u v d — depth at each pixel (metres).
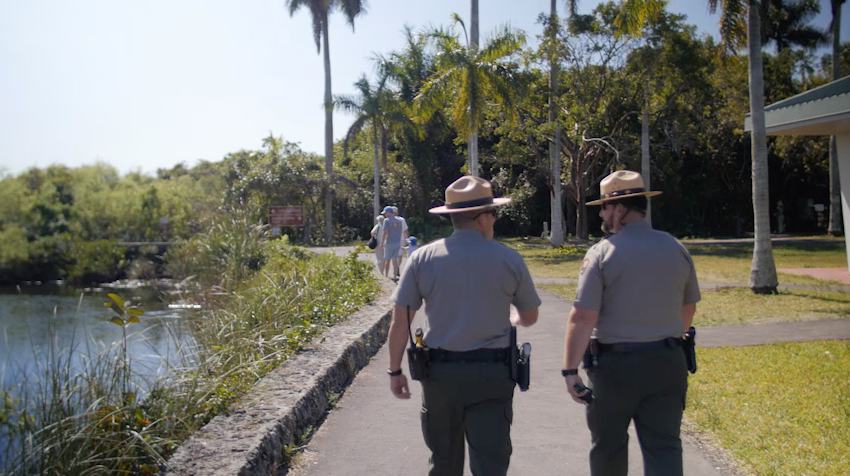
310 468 4.33
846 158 15.70
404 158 40.81
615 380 3.21
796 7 41.47
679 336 3.30
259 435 4.10
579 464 4.44
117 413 3.99
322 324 8.19
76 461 3.50
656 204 40.69
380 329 8.69
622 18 17.22
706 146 38.38
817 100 13.07
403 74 35.28
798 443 4.67
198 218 36.59
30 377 4.99
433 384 3.10
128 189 42.47
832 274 16.45
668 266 3.22
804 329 9.23
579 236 31.67
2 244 31.72
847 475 4.10
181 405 4.49
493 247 3.20
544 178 35.50
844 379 6.34
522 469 4.36
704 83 27.64
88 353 5.09
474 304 3.09
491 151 34.44
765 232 12.85
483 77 21.92
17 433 3.92
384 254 14.71
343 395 6.05
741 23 12.68
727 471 4.27
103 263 30.30
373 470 4.30
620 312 3.21
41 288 28.66
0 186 39.31
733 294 12.91
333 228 39.62
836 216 34.81
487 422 3.06
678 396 3.24
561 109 26.92
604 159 34.56
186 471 3.55
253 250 18.83
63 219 38.88
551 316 10.60
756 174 12.89
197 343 7.08
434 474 3.23
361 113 35.03
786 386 6.16
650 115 29.52
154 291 25.30
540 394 6.17
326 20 38.34
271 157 39.06
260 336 6.77
